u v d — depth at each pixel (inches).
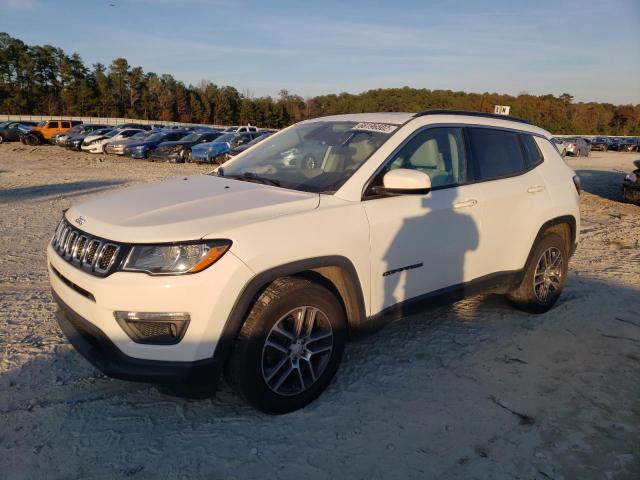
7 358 142.6
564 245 185.6
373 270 127.3
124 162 925.2
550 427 118.6
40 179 601.3
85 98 3590.1
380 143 137.4
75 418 117.0
